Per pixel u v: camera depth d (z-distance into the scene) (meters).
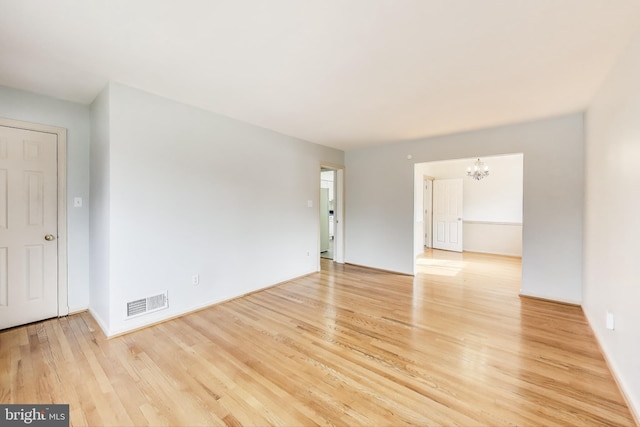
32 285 2.82
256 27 1.78
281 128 4.05
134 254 2.71
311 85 2.62
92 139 3.04
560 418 1.61
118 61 2.20
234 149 3.61
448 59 2.15
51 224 2.91
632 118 1.77
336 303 3.49
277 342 2.50
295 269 4.61
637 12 1.59
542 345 2.45
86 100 3.00
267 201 4.09
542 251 3.60
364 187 5.45
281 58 2.15
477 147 4.11
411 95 2.83
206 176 3.30
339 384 1.93
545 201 3.58
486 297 3.71
